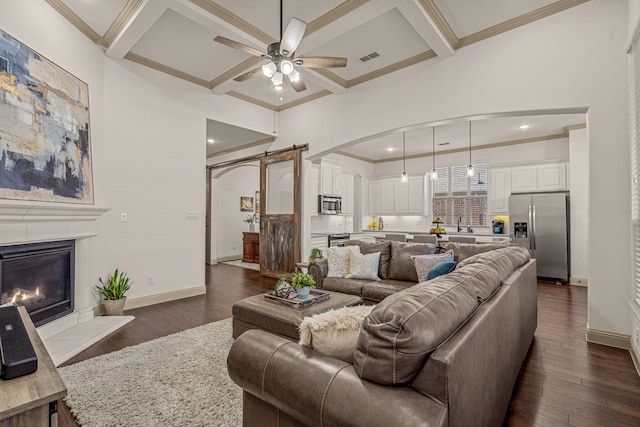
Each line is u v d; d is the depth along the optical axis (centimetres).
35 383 105
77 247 328
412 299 112
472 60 353
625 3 279
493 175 691
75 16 311
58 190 283
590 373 238
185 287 456
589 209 294
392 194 855
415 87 399
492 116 354
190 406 190
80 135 319
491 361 137
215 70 444
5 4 234
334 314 132
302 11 305
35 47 262
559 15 305
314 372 109
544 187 627
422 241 645
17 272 258
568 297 461
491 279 167
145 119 413
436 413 86
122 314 368
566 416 188
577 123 551
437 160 788
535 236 582
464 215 752
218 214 834
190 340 291
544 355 268
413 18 297
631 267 275
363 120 455
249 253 801
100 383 216
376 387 97
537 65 316
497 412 151
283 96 536
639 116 238
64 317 308
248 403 132
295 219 554
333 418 96
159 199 428
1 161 226
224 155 736
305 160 548
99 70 361
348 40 358
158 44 375
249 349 129
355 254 391
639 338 243
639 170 241
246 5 298
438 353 95
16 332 123
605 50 287
